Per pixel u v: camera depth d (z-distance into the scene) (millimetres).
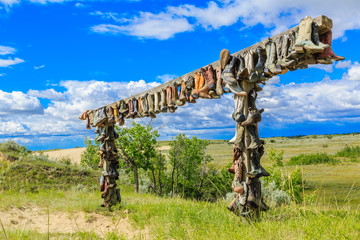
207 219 6148
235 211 5398
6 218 8617
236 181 5258
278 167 11305
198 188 17016
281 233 4512
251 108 5141
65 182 15711
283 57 4414
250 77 4977
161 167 18484
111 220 8312
